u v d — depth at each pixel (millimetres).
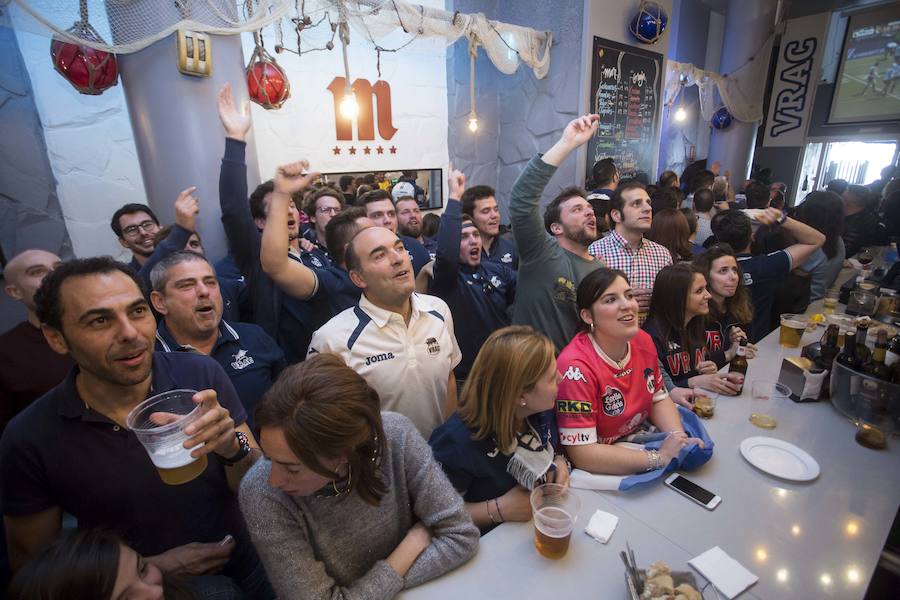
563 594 955
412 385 1473
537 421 1264
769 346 2287
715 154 8188
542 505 1103
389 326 1466
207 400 899
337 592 883
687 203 6258
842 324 2348
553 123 4871
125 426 1004
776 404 1693
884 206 5078
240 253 1939
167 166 2215
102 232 3275
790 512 1164
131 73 2107
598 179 3928
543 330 1999
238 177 1874
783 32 8227
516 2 4844
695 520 1146
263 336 1676
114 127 3199
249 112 2410
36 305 880
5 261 2926
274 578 872
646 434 1454
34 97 2912
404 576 959
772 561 1019
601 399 1405
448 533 1014
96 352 886
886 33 7234
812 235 2404
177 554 1036
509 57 4195
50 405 970
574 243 2094
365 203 2445
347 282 1934
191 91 2148
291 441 729
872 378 1496
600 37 4516
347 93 2854
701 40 7867
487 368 1137
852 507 1177
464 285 2193
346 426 741
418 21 3381
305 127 3945
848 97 7754
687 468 1317
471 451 1188
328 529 913
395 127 4500
